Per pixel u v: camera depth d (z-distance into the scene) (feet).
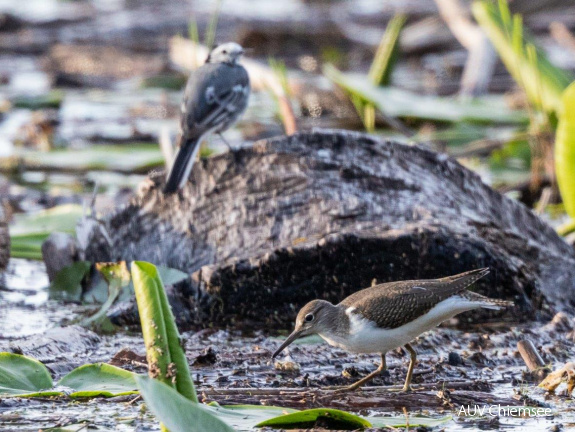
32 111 91.04
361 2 140.26
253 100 93.04
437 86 94.02
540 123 65.82
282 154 38.29
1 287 41.14
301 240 36.09
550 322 35.12
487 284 35.91
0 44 118.01
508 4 108.58
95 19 127.54
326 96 84.28
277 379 28.04
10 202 57.93
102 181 65.51
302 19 117.29
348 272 35.35
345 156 38.47
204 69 42.91
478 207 39.88
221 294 35.37
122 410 24.13
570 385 26.89
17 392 25.25
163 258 38.29
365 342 26.84
